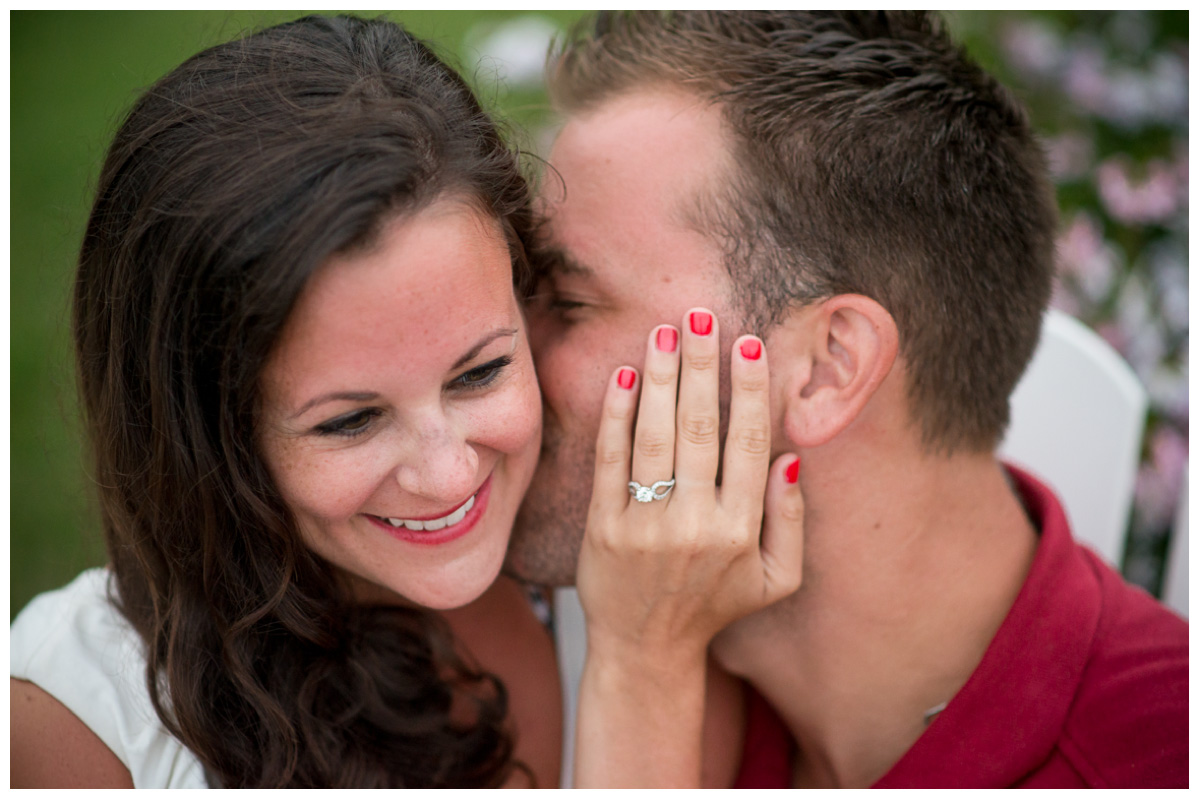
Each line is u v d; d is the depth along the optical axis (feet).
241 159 3.71
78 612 5.50
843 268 4.85
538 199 5.04
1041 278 5.60
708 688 6.20
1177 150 10.86
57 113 12.71
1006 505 5.54
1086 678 5.04
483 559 4.77
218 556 4.52
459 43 12.32
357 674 5.34
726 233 4.80
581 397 5.11
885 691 5.52
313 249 3.53
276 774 5.03
